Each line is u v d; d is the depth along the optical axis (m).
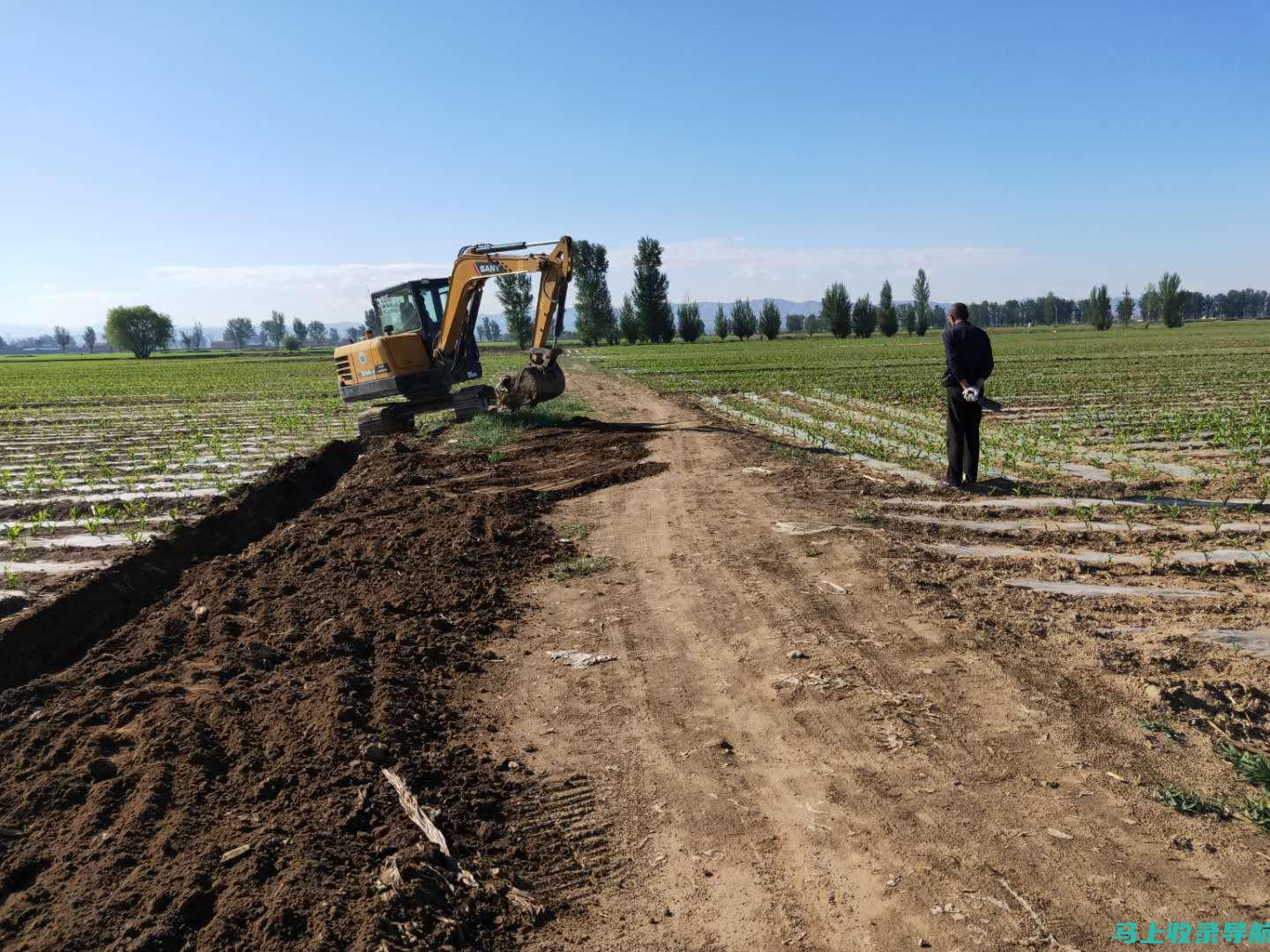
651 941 3.20
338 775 4.30
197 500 11.86
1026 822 3.76
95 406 29.30
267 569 8.32
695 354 58.34
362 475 13.59
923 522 9.11
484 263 16.66
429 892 3.42
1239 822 3.70
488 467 13.51
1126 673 5.13
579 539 8.96
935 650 5.58
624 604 6.88
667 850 3.75
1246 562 7.37
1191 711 4.67
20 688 5.57
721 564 7.73
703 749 4.57
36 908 3.39
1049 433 15.60
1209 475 11.42
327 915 3.24
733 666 5.57
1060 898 3.28
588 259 93.19
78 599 7.45
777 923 3.25
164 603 7.74
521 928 3.31
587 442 15.79
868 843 3.69
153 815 3.98
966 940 3.09
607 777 4.35
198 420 23.36
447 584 7.43
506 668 5.75
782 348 68.62
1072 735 4.45
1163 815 3.76
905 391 24.58
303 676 5.54
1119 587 6.85
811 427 17.45
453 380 17.77
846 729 4.66
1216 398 21.77
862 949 3.08
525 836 3.89
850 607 6.44
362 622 6.50
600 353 67.56
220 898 3.37
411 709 5.05
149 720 4.96
